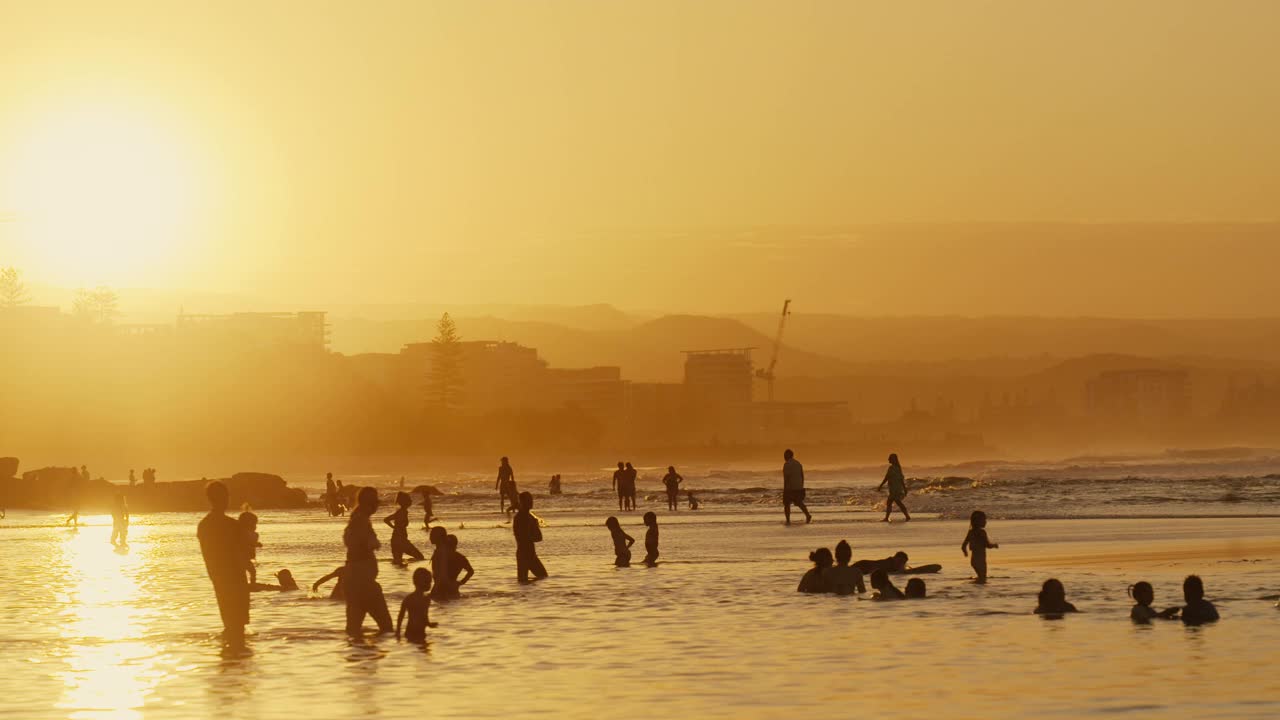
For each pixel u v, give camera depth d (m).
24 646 31.22
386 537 80.25
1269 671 24.20
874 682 23.95
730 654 27.81
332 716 21.75
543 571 46.97
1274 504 91.31
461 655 28.62
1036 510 86.81
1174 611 32.00
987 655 26.83
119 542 80.62
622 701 22.69
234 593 31.27
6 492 173.00
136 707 22.86
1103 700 21.62
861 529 70.44
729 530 73.62
